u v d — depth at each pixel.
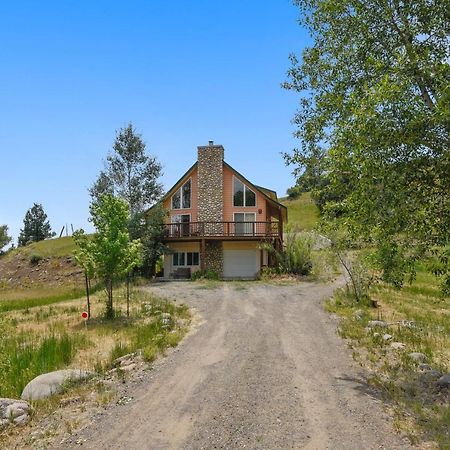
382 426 6.21
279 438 5.93
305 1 10.75
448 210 6.96
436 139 6.75
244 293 23.48
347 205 8.18
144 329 13.95
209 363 9.98
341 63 10.09
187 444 5.86
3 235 60.97
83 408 7.36
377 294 21.39
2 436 6.38
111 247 16.73
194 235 33.66
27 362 9.86
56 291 31.39
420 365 9.27
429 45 8.33
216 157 34.41
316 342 11.88
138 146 41.03
